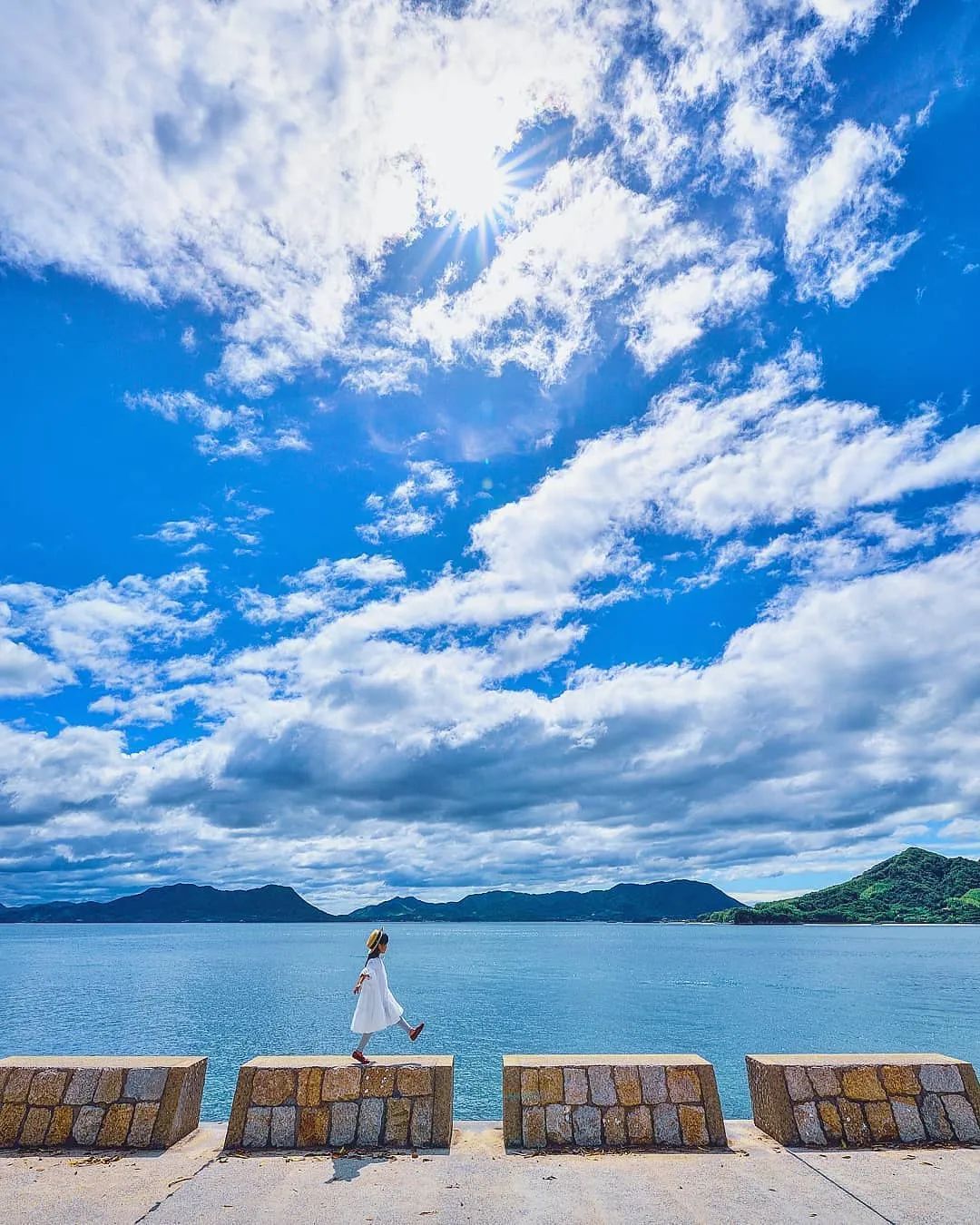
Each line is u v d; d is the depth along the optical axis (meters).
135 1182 6.70
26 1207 6.14
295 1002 61.75
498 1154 7.46
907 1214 5.95
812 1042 41.72
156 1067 8.06
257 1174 6.91
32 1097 7.85
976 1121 7.82
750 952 151.75
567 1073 8.04
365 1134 7.68
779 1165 7.11
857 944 188.50
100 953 156.75
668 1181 6.73
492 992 72.00
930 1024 48.69
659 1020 50.78
